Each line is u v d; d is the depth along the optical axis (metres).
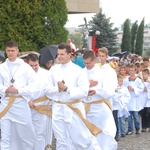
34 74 6.41
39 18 11.15
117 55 23.59
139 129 9.69
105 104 6.75
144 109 10.00
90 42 18.31
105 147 6.71
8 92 6.17
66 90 5.93
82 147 6.04
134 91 9.61
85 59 6.62
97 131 6.15
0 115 6.26
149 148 8.14
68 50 6.05
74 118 5.98
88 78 6.67
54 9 11.48
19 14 10.87
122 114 9.15
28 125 6.40
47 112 6.90
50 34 11.46
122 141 8.82
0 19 10.74
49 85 6.12
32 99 6.42
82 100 6.66
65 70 6.09
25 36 11.02
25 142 6.54
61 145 5.96
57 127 5.98
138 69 11.75
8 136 6.28
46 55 8.21
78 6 19.31
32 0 11.02
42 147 6.96
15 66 6.35
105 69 6.75
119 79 8.98
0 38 10.82
